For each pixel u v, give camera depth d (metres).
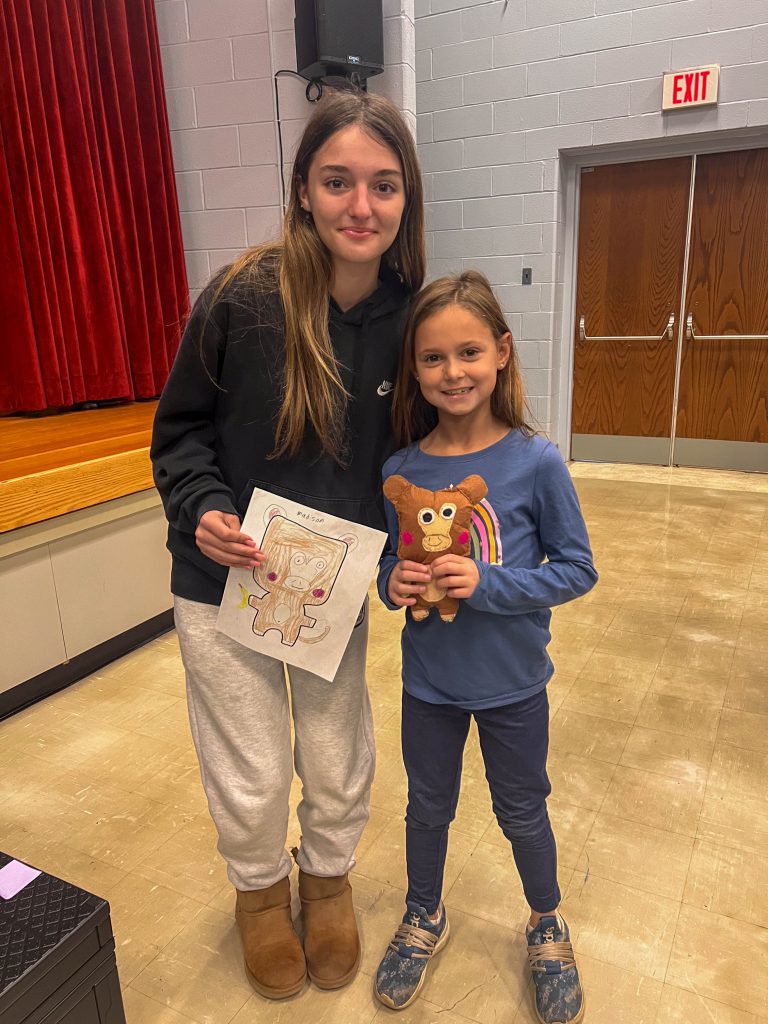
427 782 1.11
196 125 3.16
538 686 1.06
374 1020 1.13
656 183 4.27
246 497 1.06
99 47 2.90
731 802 1.61
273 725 1.11
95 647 2.27
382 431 1.08
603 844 1.49
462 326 0.95
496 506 1.01
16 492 1.88
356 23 2.68
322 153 0.90
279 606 1.04
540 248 4.39
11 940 0.89
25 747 1.88
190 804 1.65
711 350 4.42
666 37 3.84
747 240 4.15
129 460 2.22
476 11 4.18
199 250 3.35
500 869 1.43
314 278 0.96
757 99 3.76
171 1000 1.17
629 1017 1.12
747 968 1.21
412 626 1.07
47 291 2.79
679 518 3.66
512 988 1.18
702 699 2.03
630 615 2.57
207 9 2.99
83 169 2.86
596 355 4.71
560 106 4.13
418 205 1.01
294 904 1.35
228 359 0.99
